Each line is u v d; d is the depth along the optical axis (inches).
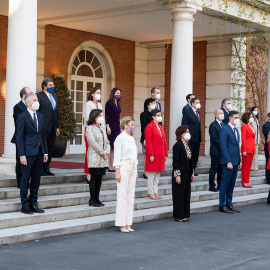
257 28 664.4
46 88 402.9
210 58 754.2
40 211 339.9
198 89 765.3
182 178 376.8
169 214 393.7
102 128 382.0
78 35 700.0
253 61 751.1
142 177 482.6
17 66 398.3
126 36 742.5
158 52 791.1
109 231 338.0
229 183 430.0
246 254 283.0
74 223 335.9
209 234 336.5
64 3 569.3
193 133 482.0
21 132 330.0
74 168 482.6
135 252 282.2
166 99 789.2
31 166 335.0
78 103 713.6
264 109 762.2
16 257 265.6
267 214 423.8
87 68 724.7
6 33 618.8
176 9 529.0
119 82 758.5
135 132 785.6
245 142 517.7
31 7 400.8
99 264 255.9
